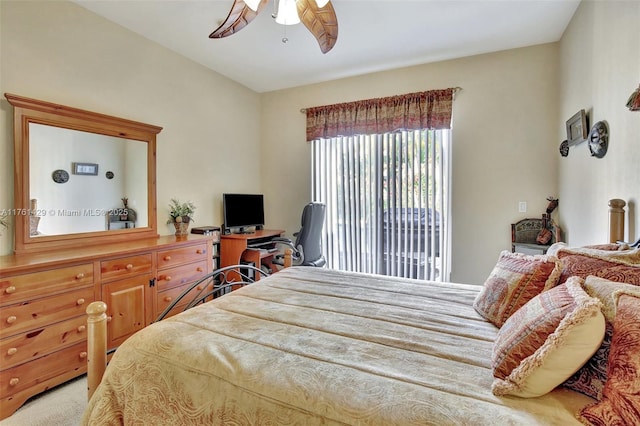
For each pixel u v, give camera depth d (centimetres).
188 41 300
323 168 409
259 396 92
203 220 361
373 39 294
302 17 185
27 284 178
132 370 111
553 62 302
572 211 261
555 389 88
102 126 256
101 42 259
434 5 242
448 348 114
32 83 219
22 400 176
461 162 339
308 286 190
